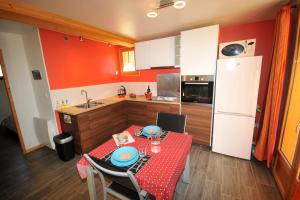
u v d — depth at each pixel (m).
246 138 2.43
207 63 2.64
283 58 1.88
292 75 1.88
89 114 2.81
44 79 2.75
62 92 2.96
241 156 2.52
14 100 2.84
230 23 2.70
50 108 2.87
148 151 1.45
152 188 1.05
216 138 2.69
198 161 2.52
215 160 2.53
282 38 1.87
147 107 3.44
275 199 1.75
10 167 2.54
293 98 1.90
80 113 2.64
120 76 4.41
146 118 3.52
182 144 1.58
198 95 2.85
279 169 1.97
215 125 2.65
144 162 1.28
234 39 2.87
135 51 3.59
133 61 4.16
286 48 1.86
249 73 2.25
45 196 1.92
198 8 2.04
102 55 3.77
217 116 2.60
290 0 1.83
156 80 3.84
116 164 1.25
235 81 2.37
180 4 1.82
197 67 2.73
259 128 2.49
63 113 2.76
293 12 1.88
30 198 1.89
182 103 2.99
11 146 3.30
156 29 2.92
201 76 2.71
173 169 1.19
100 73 3.75
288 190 1.62
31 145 3.10
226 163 2.45
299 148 1.50
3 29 2.47
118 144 1.61
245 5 1.97
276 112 2.00
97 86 3.69
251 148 2.46
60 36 2.85
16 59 2.82
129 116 3.78
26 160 2.73
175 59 3.15
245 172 2.22
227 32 2.90
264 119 2.22
